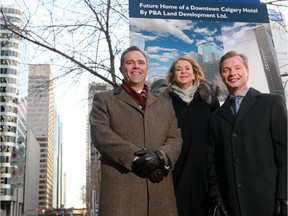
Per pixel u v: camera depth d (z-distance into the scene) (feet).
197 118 13.01
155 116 10.72
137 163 9.53
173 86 13.65
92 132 10.47
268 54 14.07
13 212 260.83
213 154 11.39
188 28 14.19
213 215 10.69
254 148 10.23
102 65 18.21
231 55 11.81
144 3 14.15
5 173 241.14
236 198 10.13
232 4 14.66
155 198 9.93
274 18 16.07
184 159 12.57
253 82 13.79
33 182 307.58
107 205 9.83
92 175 83.66
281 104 10.57
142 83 11.32
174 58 13.85
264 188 9.83
